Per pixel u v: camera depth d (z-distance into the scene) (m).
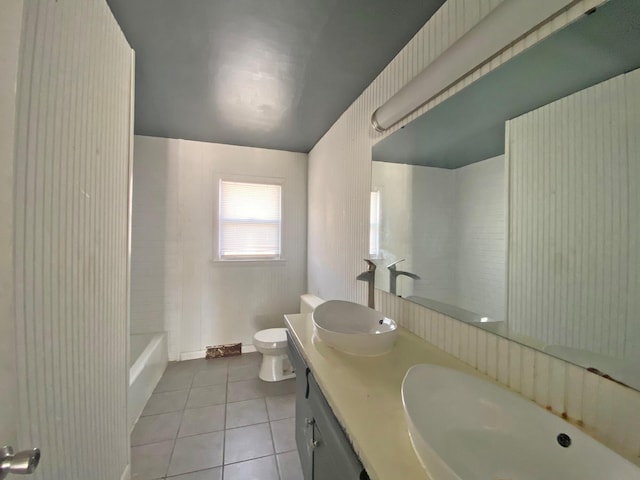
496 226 0.93
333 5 1.14
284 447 1.63
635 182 0.59
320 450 0.93
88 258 0.92
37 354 0.68
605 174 0.64
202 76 1.67
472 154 1.02
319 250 2.70
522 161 0.84
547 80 0.76
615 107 0.62
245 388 2.27
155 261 2.68
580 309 0.69
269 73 1.63
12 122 0.48
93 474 0.96
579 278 0.69
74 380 0.84
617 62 0.62
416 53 1.29
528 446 0.65
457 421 0.73
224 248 2.92
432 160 1.22
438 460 0.50
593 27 0.65
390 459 0.58
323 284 2.57
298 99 1.93
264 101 1.97
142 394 1.98
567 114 0.72
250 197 2.99
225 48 1.42
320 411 0.94
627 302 0.60
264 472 1.45
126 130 1.24
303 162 3.14
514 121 0.86
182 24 1.25
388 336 1.10
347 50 1.42
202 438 1.69
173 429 1.77
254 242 3.01
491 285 0.94
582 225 0.68
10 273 0.48
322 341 1.23
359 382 0.89
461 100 1.04
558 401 0.73
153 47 1.41
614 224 0.62
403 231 1.41
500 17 0.79
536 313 0.79
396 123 1.42
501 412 0.72
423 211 1.27
